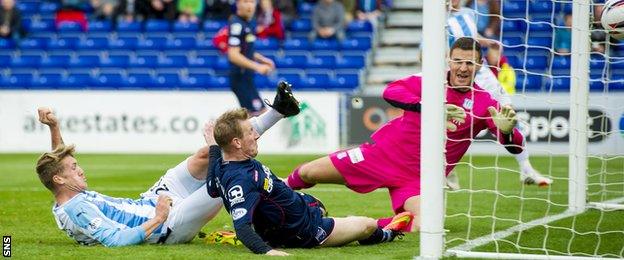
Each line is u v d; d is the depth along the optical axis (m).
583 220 19.70
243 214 14.42
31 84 52.75
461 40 17.98
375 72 52.38
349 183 19.06
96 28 56.44
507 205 22.97
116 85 52.16
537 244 16.34
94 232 15.52
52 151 15.56
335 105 44.50
